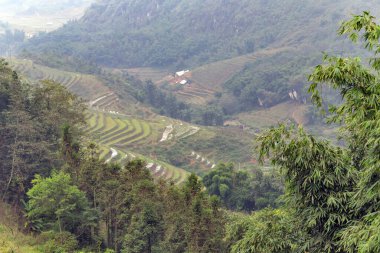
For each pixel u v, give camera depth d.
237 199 64.38
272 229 11.39
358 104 9.58
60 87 42.25
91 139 49.12
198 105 198.12
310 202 10.86
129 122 107.94
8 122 36.34
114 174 34.50
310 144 10.31
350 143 12.09
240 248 12.03
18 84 38.09
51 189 29.69
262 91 194.50
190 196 31.45
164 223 30.66
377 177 9.55
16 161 33.97
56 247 27.02
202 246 28.59
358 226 9.20
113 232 34.19
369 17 9.11
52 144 38.16
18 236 28.23
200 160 98.75
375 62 9.47
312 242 10.70
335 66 9.66
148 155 90.81
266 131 10.94
